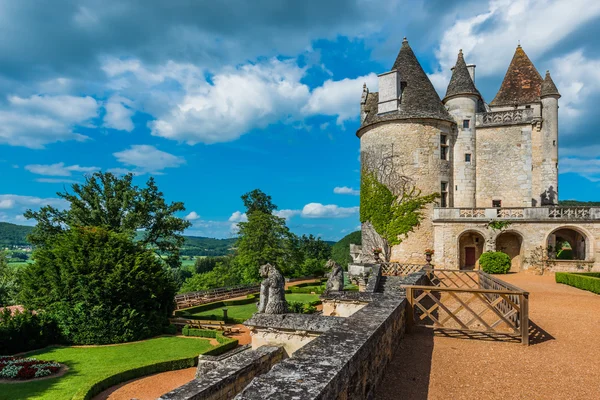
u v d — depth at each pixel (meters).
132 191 36.25
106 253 21.77
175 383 14.12
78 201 35.12
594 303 14.09
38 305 21.38
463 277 23.16
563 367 6.48
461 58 33.91
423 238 29.94
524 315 7.90
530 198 31.41
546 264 26.41
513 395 5.24
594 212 26.42
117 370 14.50
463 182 31.89
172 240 38.56
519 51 36.69
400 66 33.31
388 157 30.98
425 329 8.91
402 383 5.59
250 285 41.03
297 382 3.13
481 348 7.54
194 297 34.72
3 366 14.98
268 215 50.69
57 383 13.78
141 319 21.55
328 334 4.93
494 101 35.56
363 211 32.62
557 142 32.41
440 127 31.05
